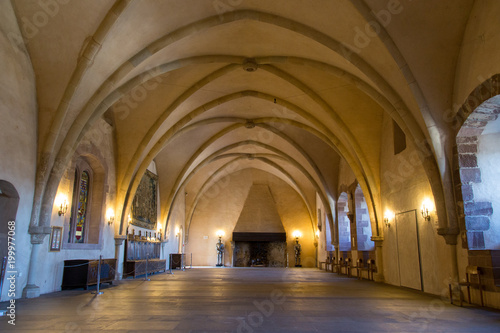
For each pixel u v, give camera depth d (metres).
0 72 7.62
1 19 7.61
